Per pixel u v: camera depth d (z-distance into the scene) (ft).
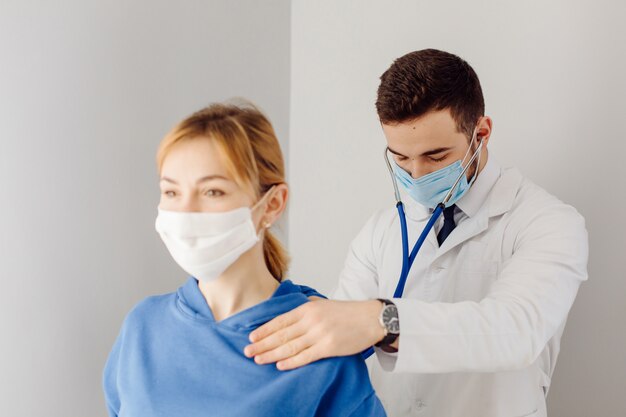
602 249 6.00
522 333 4.04
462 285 4.90
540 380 4.96
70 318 5.19
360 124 7.15
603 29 5.87
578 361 6.15
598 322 6.05
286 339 3.53
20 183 4.84
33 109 4.91
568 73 6.04
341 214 7.34
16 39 4.79
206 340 3.60
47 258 5.02
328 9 7.27
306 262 7.62
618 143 5.88
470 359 3.91
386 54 6.95
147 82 5.74
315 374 3.50
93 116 5.31
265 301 3.66
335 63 7.26
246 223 3.50
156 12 5.81
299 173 7.59
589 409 6.13
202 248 3.43
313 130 7.45
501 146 6.37
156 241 5.86
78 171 5.21
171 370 3.60
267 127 3.68
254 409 3.39
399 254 5.23
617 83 5.85
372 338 3.70
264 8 7.08
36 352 4.98
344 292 5.49
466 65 4.70
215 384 3.51
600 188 5.98
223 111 3.63
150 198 5.80
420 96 4.39
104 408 5.49
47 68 4.98
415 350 3.84
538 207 4.80
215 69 6.48
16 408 4.87
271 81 7.24
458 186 4.75
